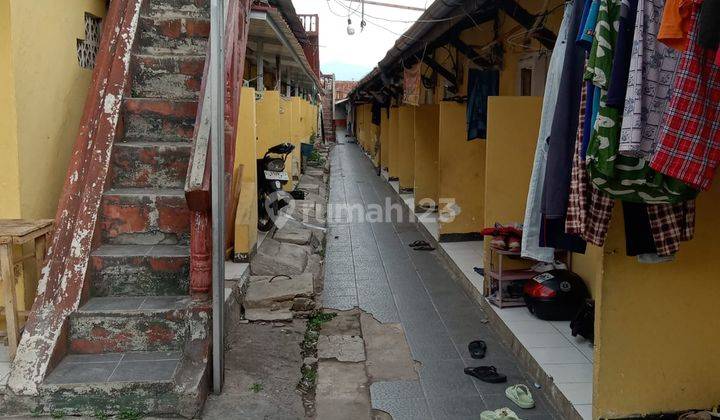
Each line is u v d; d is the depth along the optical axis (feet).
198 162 12.41
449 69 32.35
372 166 70.64
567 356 14.46
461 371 14.79
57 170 15.40
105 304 13.04
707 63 7.65
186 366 12.04
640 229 10.20
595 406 11.32
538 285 17.03
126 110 15.84
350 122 138.62
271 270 21.12
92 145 14.92
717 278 11.13
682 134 7.72
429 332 17.52
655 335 11.21
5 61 13.05
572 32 9.86
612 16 8.20
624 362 11.23
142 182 15.10
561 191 10.11
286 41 30.32
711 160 7.77
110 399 11.37
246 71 40.60
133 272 13.58
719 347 11.31
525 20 17.66
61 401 11.30
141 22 17.49
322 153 77.15
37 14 14.15
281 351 15.28
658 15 7.99
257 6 23.75
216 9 11.70
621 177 8.53
